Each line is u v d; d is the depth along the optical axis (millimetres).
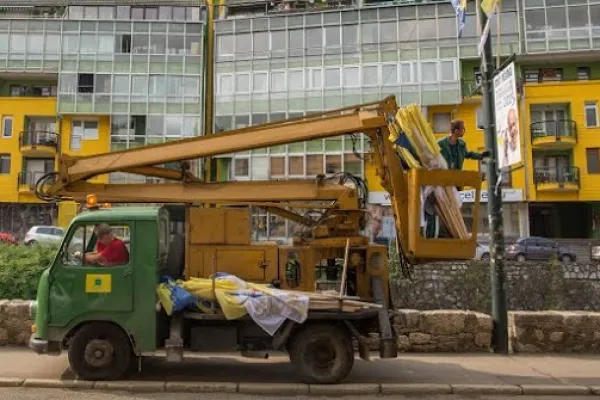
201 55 36906
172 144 8273
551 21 34500
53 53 36750
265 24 36438
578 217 35906
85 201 8273
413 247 7203
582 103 34281
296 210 8445
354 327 7293
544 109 35219
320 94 35438
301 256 7805
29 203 36875
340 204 7996
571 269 18359
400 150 7465
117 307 7066
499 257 9586
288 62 35969
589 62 35531
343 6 37312
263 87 36031
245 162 35156
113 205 8414
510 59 8852
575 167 33781
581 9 34312
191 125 36312
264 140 8070
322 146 34469
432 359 8875
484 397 7070
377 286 7797
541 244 27594
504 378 7719
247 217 7863
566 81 34906
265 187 8164
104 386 6965
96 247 7254
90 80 36594
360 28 35500
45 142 36625
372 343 7348
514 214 34594
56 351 7094
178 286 7148
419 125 7375
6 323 9273
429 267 17672
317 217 8398
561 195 33688
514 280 18141
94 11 38469
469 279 17469
